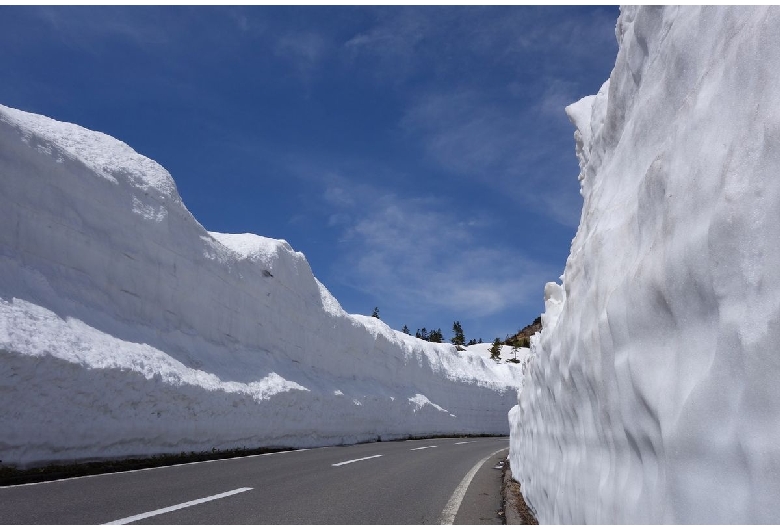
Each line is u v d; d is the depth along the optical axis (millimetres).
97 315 11305
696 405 2037
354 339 24359
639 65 3787
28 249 10391
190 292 14641
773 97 1890
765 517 1615
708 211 2148
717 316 2033
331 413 19375
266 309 18281
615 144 4387
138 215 13211
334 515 5805
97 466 8547
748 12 2258
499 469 11508
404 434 25922
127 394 10156
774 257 1716
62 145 12586
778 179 1756
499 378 40344
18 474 7266
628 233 3252
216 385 13320
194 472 8594
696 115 2445
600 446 3365
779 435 1601
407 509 6434
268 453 13227
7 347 7891
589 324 3627
